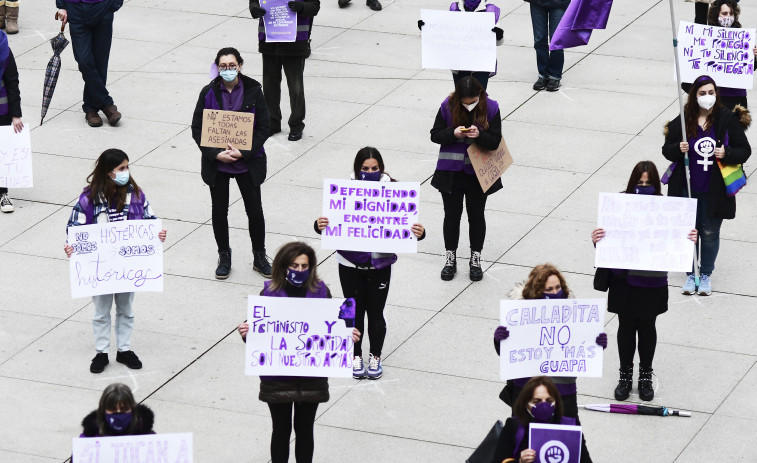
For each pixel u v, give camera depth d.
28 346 32.16
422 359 31.80
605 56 50.25
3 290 34.66
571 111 45.50
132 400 22.91
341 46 51.12
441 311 33.84
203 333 32.88
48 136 43.78
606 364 31.53
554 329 26.02
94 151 42.78
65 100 46.53
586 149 42.62
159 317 33.53
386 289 30.44
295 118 43.22
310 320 25.41
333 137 43.72
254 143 34.59
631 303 29.23
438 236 37.59
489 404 29.95
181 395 30.23
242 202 39.78
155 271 30.52
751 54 38.50
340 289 34.62
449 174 34.12
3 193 39.03
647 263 28.95
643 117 44.97
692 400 30.00
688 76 39.06
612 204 29.02
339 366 25.58
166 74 48.50
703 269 34.28
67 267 35.91
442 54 40.66
